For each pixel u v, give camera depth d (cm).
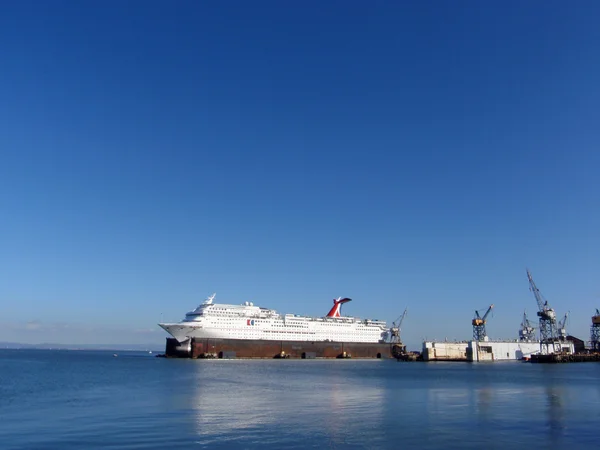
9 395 7912
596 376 13700
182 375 12781
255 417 5566
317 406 6569
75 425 5019
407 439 4425
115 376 12512
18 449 3984
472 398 7694
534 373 15238
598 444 4262
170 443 4203
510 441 4362
